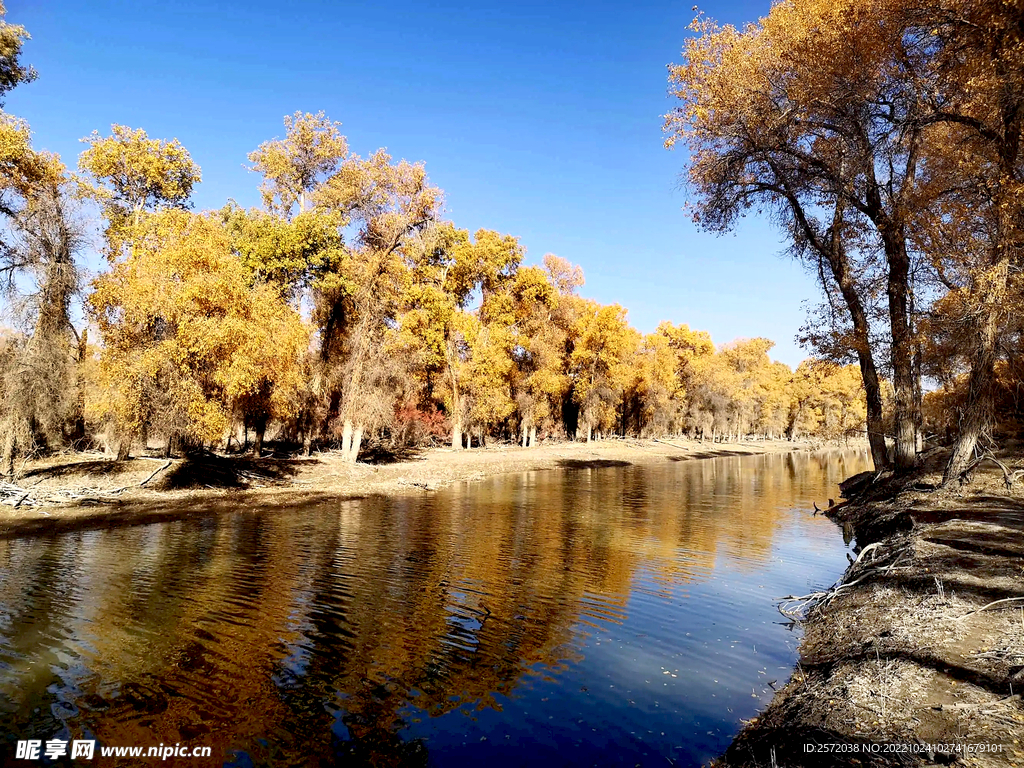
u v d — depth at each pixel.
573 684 8.46
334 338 41.81
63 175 26.53
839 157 20.48
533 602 12.31
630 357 73.94
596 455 61.53
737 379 95.12
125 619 10.73
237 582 13.28
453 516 23.14
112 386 25.44
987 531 13.45
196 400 25.81
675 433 99.88
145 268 25.62
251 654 9.33
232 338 25.61
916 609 9.12
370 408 39.41
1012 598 8.25
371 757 6.58
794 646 9.91
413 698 8.00
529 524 21.55
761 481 39.75
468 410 57.59
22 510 21.30
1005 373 20.00
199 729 7.09
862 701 6.56
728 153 21.48
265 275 38.12
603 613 11.62
